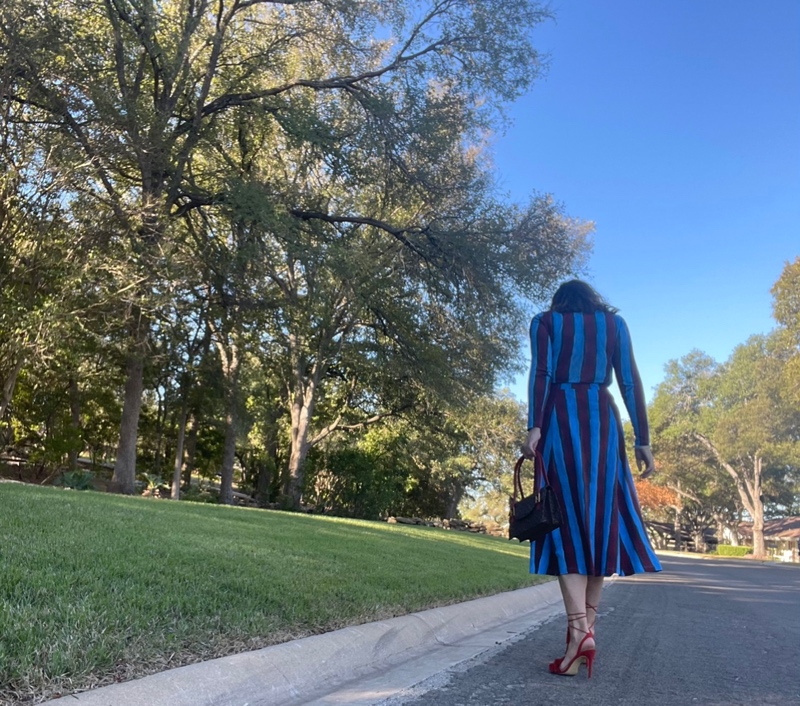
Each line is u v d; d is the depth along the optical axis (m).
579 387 3.58
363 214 19.66
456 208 17.11
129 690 2.58
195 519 8.34
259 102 16.84
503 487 34.69
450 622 5.16
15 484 10.34
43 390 19.30
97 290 13.60
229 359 21.78
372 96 15.98
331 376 26.36
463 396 19.94
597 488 3.46
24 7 12.35
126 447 16.88
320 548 7.40
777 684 3.81
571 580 3.55
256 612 3.90
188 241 16.77
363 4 15.71
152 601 3.65
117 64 14.70
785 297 36.25
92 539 5.14
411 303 19.09
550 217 16.95
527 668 3.86
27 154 13.01
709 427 50.00
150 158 14.34
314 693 3.25
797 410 40.66
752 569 23.84
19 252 13.55
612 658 4.29
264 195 15.12
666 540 70.38
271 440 27.78
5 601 3.18
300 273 19.67
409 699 3.16
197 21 14.95
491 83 15.47
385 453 28.59
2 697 2.38
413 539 12.12
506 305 16.67
